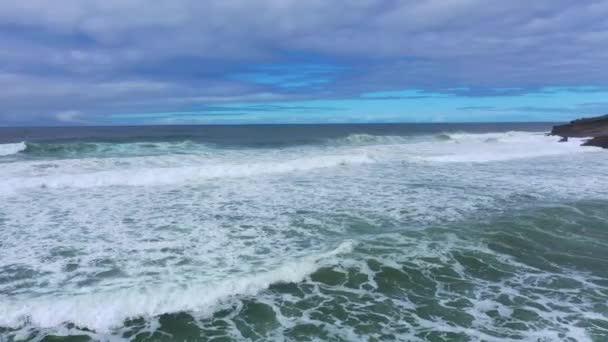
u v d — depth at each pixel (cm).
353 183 1355
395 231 846
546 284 622
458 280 635
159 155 1972
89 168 1547
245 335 486
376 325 510
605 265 693
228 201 1109
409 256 718
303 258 688
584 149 2495
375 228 873
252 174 1528
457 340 476
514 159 2028
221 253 731
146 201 1105
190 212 997
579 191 1223
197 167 1459
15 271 651
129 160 1742
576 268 681
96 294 550
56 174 1420
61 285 602
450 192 1211
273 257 712
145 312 527
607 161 1938
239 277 619
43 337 477
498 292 598
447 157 1956
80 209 1019
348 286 611
